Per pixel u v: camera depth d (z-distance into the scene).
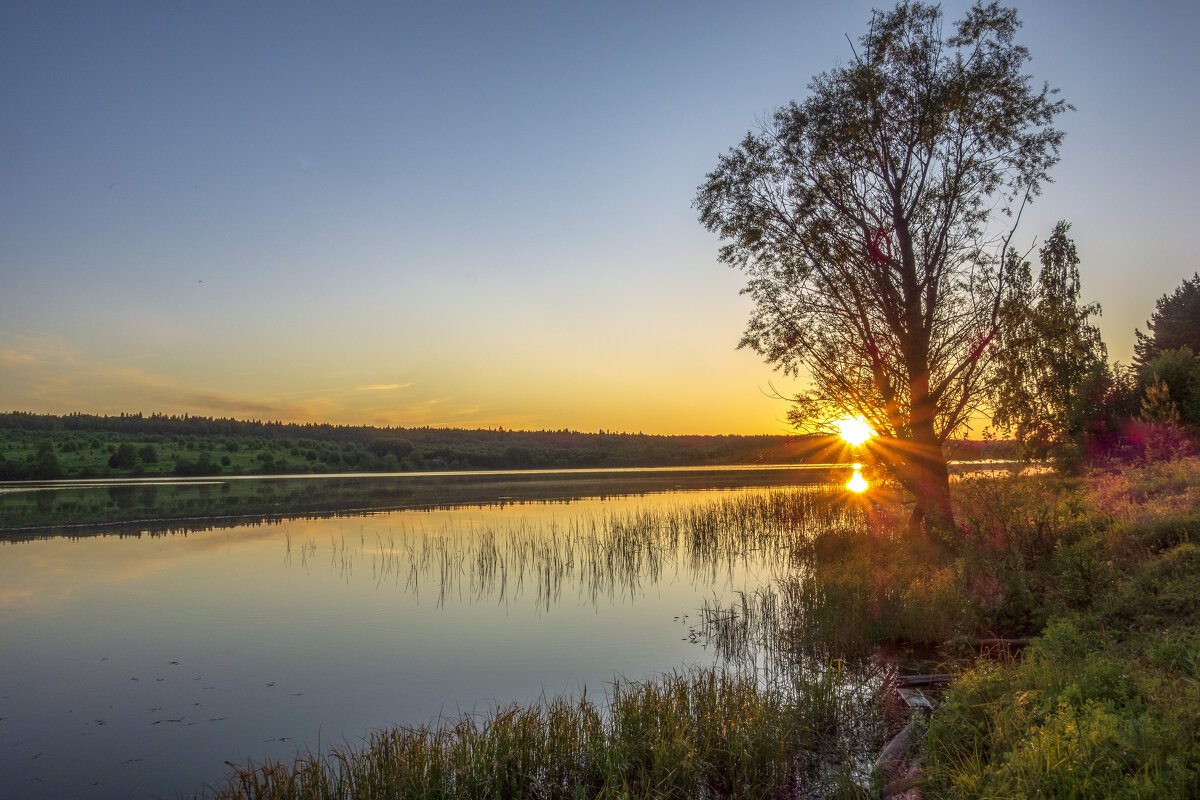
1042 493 17.02
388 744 7.84
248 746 9.12
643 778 7.41
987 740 6.79
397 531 28.28
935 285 20.61
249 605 16.59
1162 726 5.65
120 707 10.45
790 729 8.32
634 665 12.11
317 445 106.94
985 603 12.48
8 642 13.68
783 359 22.56
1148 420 25.64
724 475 78.88
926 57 20.69
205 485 58.41
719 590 18.09
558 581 19.28
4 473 67.38
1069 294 21.36
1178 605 9.23
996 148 20.75
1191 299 42.91
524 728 8.08
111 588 18.34
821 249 21.50
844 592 14.25
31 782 8.24
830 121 21.22
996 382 20.39
